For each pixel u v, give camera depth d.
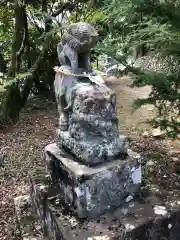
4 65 6.26
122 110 5.31
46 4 5.73
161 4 2.87
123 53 3.46
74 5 5.70
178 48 2.74
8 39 6.23
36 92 6.52
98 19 4.70
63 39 2.57
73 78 2.54
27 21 5.85
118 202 2.61
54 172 2.79
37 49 6.12
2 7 5.60
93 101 2.43
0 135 4.78
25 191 3.43
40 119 5.29
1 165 3.93
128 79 6.86
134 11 2.93
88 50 2.54
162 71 3.14
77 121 2.51
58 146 2.84
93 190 2.46
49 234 2.68
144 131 4.48
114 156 2.62
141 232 2.44
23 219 2.94
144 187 2.89
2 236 2.88
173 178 3.21
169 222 2.54
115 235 2.35
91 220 2.49
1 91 4.77
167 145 4.09
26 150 4.23
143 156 3.73
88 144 2.52
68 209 2.59
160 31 2.71
